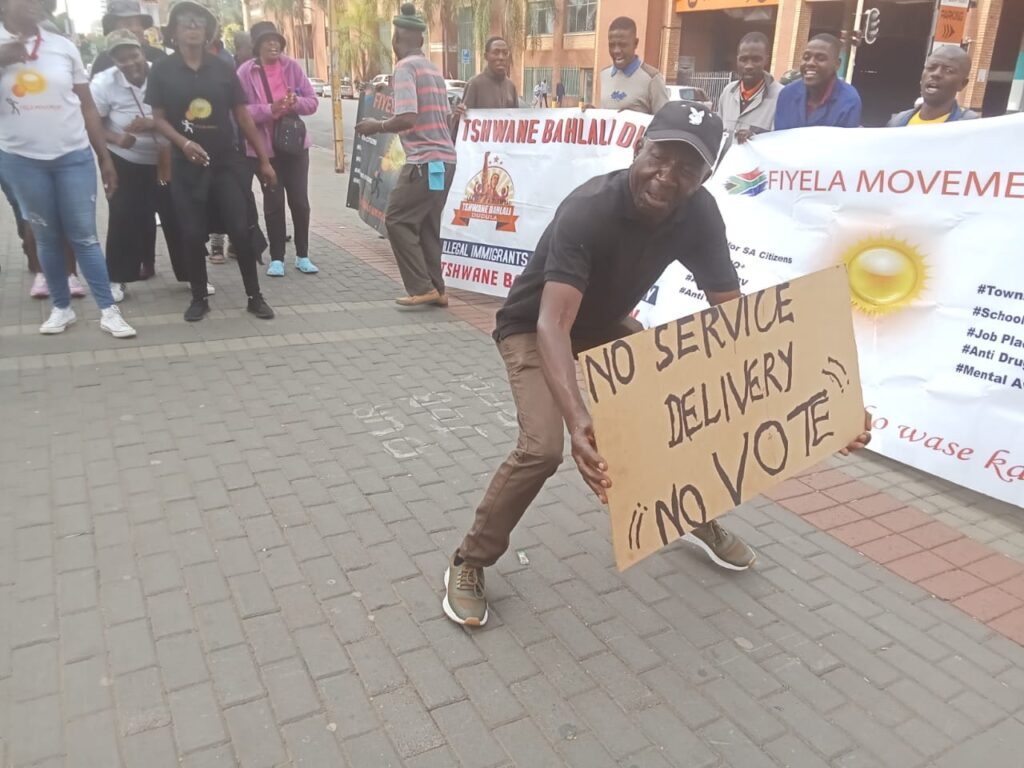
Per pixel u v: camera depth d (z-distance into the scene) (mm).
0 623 2648
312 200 11531
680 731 2354
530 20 34750
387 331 5840
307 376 4914
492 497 2631
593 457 2143
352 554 3131
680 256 2617
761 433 2570
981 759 2305
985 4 20359
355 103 37531
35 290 6141
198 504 3426
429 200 6105
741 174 4770
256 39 6637
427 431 4234
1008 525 3578
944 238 3922
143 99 5695
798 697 2510
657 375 2295
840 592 3051
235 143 5617
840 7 24438
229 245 7832
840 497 3773
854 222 4246
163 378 4770
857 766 2264
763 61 5891
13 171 4867
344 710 2365
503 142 6664
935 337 3959
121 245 6020
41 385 4582
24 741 2201
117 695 2373
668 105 2229
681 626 2820
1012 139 3682
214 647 2590
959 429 3840
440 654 2617
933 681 2604
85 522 3246
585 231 2316
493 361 5316
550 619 2822
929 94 4891
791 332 2596
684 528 2418
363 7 39000
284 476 3697
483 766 2199
